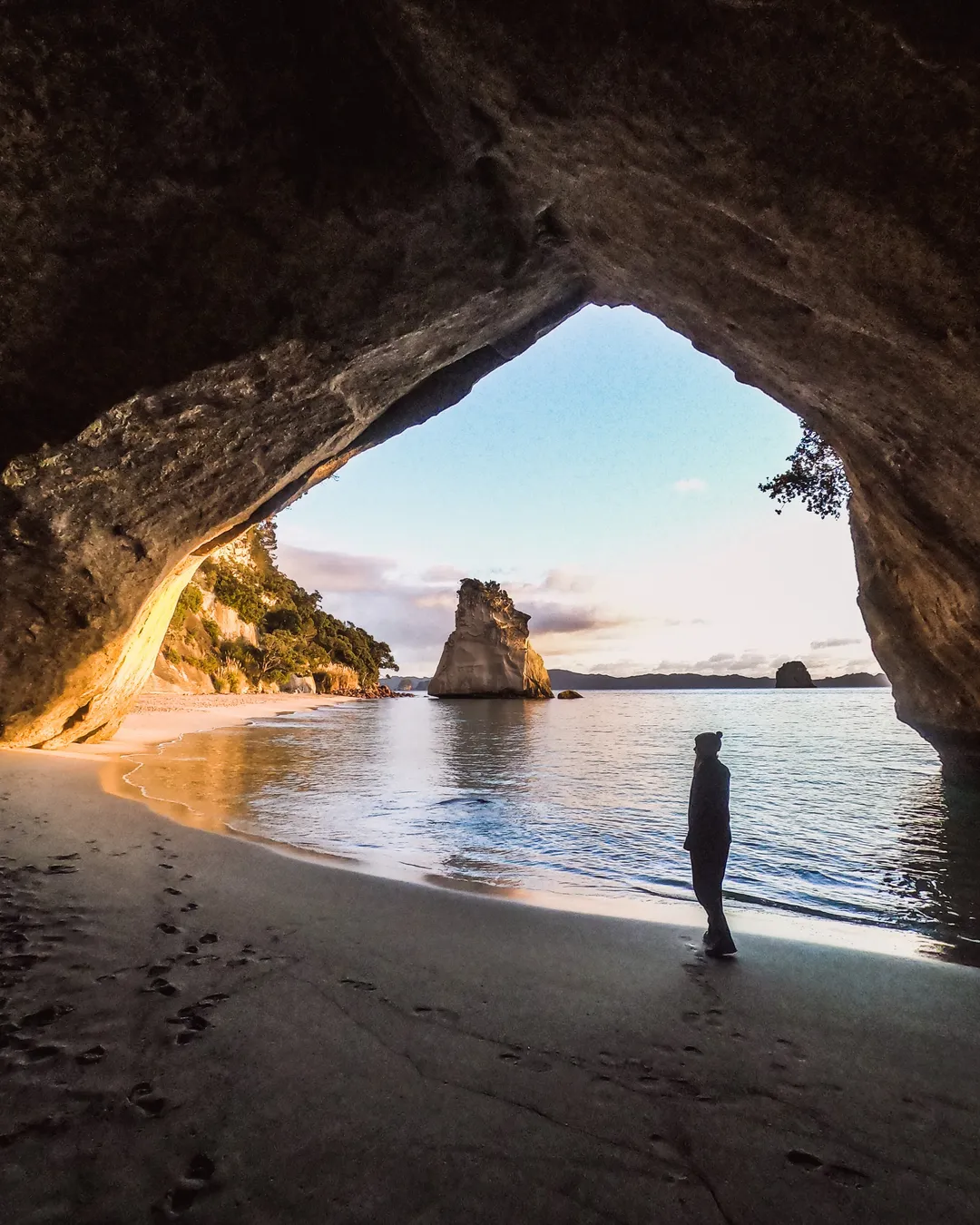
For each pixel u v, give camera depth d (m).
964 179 4.47
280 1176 2.22
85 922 4.42
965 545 9.45
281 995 3.54
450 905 5.42
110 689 15.28
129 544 11.43
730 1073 3.05
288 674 88.81
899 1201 2.25
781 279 6.24
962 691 13.03
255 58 6.34
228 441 10.23
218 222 7.38
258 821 9.98
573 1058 3.10
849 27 4.16
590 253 8.71
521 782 15.25
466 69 5.86
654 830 9.98
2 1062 2.79
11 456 9.05
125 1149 2.31
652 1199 2.21
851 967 4.38
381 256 7.97
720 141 5.10
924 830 10.28
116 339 8.11
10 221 7.00
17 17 5.73
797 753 23.02
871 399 7.57
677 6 4.64
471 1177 2.26
